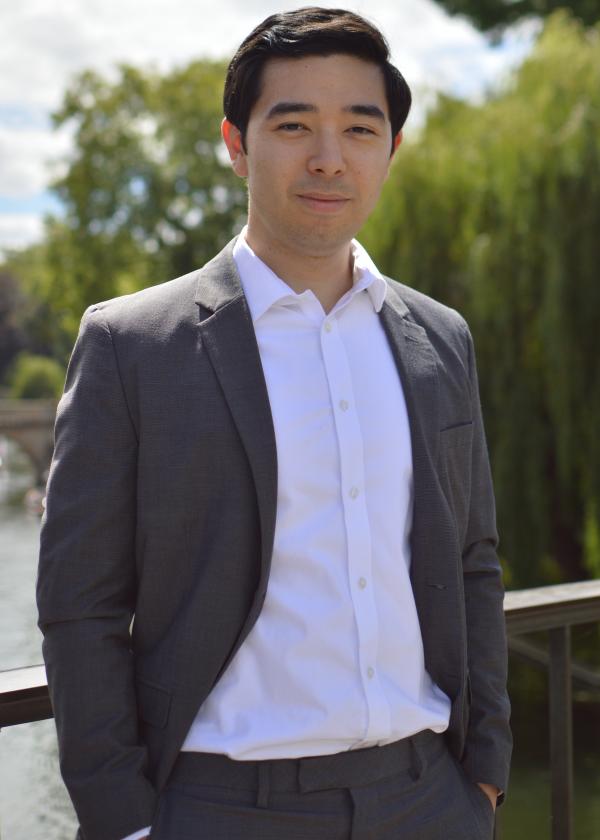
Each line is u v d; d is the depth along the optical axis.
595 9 14.67
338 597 1.36
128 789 1.27
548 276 7.72
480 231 8.40
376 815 1.35
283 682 1.34
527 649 2.60
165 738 1.32
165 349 1.36
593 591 2.02
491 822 1.51
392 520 1.42
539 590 2.03
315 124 1.38
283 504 1.36
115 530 1.34
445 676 1.49
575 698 7.46
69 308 27.36
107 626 1.33
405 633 1.43
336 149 1.37
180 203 25.86
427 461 1.46
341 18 1.40
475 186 8.38
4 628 6.98
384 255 8.70
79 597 1.32
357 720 1.34
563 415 7.81
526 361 8.11
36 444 37.59
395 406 1.47
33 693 1.45
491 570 1.63
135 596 1.40
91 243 25.48
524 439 8.11
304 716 1.33
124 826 1.26
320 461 1.38
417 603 1.47
